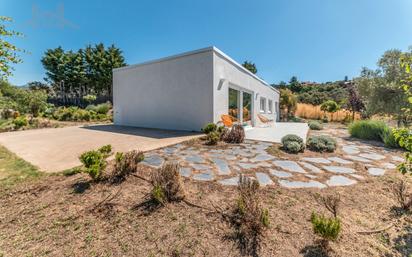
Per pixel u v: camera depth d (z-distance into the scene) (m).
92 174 3.01
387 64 10.50
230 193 2.85
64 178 3.31
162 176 2.79
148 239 1.96
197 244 1.89
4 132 9.05
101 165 3.23
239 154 5.00
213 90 8.10
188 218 2.27
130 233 2.04
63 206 2.50
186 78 8.88
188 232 2.05
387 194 2.94
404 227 2.18
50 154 4.92
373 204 2.65
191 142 6.30
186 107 8.96
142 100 10.66
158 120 10.02
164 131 8.91
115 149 5.35
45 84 30.02
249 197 2.34
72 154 4.91
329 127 13.84
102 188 2.94
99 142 6.37
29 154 4.93
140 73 10.62
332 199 2.51
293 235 2.00
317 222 1.87
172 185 2.71
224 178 3.43
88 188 2.94
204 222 2.20
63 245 1.88
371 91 10.84
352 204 2.64
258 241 1.92
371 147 6.27
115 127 10.73
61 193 2.81
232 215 2.30
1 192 2.84
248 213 2.11
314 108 22.06
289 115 22.25
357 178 3.54
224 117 8.66
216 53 8.29
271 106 17.69
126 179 3.22
